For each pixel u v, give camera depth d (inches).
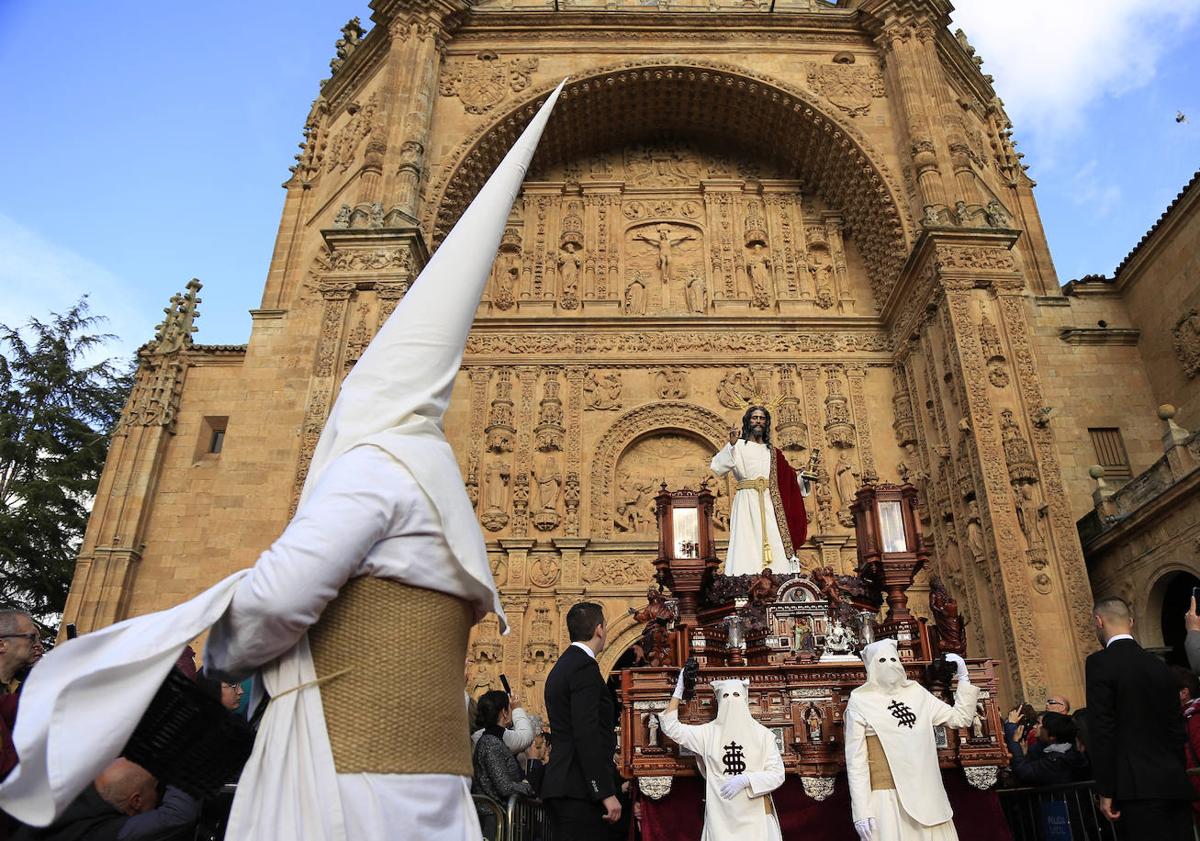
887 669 252.2
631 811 334.3
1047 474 745.6
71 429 1273.4
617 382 944.3
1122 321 962.7
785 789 288.2
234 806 73.4
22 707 68.0
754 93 1029.2
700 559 338.3
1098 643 673.0
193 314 974.4
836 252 1028.5
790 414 916.0
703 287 1005.2
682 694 278.5
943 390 833.5
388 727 78.0
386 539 83.7
